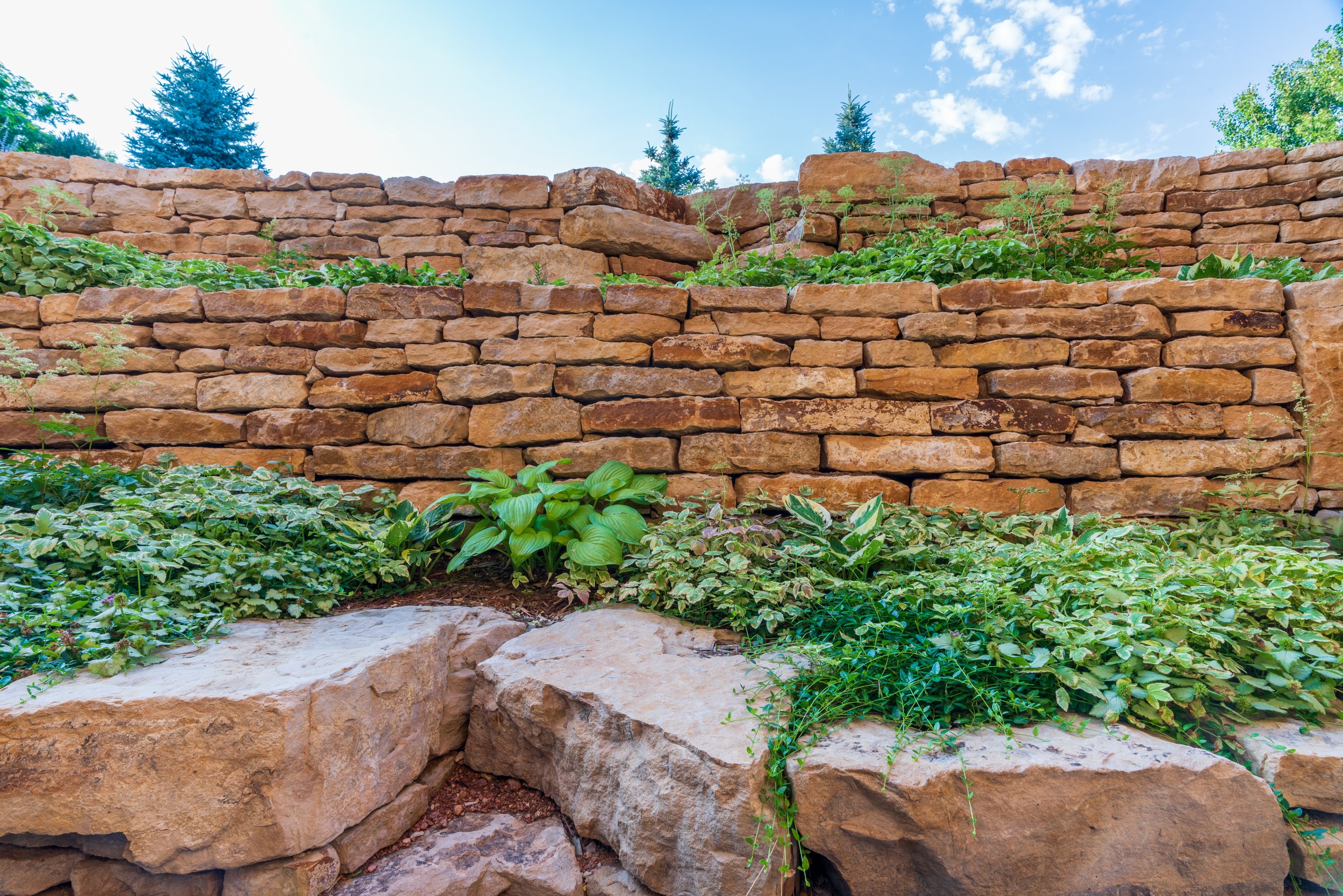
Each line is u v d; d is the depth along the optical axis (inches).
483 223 235.9
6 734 66.4
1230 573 93.3
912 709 74.4
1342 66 532.7
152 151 671.1
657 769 72.9
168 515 110.5
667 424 142.7
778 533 121.4
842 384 144.1
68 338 149.6
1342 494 133.0
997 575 97.9
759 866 65.2
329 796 73.7
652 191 245.4
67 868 71.3
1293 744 70.2
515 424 145.8
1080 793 65.1
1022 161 236.1
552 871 77.3
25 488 119.7
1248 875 65.4
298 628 97.8
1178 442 137.8
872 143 663.1
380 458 146.1
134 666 78.6
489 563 139.1
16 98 624.4
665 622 110.3
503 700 91.7
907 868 67.0
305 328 150.0
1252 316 141.4
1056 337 143.7
